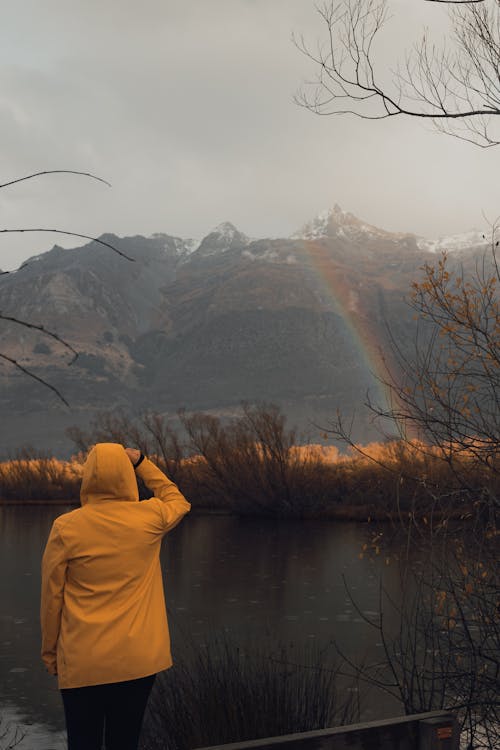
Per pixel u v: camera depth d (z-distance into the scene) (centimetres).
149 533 317
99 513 312
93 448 322
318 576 1444
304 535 2161
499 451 450
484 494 451
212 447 2892
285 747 259
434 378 456
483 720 455
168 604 1188
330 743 268
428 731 278
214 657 787
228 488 2836
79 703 303
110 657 301
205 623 1040
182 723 473
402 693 483
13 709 704
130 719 307
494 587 450
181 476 3216
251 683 513
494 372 448
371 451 2794
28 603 1231
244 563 1633
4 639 986
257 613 1110
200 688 504
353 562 1609
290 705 484
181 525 2491
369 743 273
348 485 2736
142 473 339
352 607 1139
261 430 2820
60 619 310
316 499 2725
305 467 2788
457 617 460
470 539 464
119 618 305
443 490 484
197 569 1554
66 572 309
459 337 448
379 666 772
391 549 1638
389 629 971
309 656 820
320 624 1026
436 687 550
